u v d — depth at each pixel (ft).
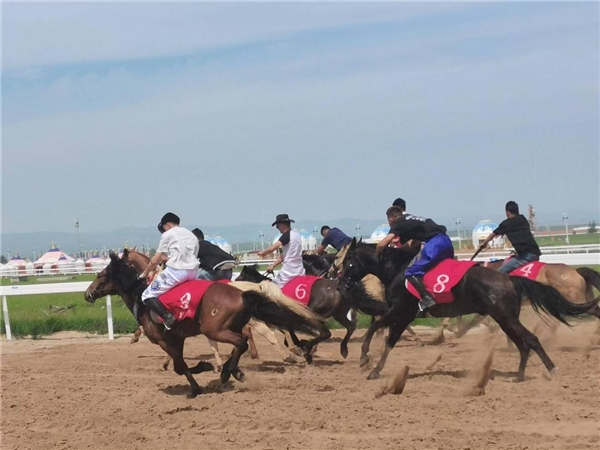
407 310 33.40
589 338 44.06
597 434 22.76
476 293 30.83
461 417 25.44
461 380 32.07
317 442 23.39
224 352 44.68
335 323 55.62
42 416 28.73
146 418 27.73
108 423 27.40
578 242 134.10
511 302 30.50
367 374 34.94
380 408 27.09
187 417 27.71
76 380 36.35
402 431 24.08
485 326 50.24
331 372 35.99
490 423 24.53
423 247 32.53
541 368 34.27
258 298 30.68
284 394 30.55
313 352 41.86
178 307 31.01
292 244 40.14
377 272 34.71
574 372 32.81
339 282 36.01
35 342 54.29
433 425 24.58
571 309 30.30
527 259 39.04
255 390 31.81
